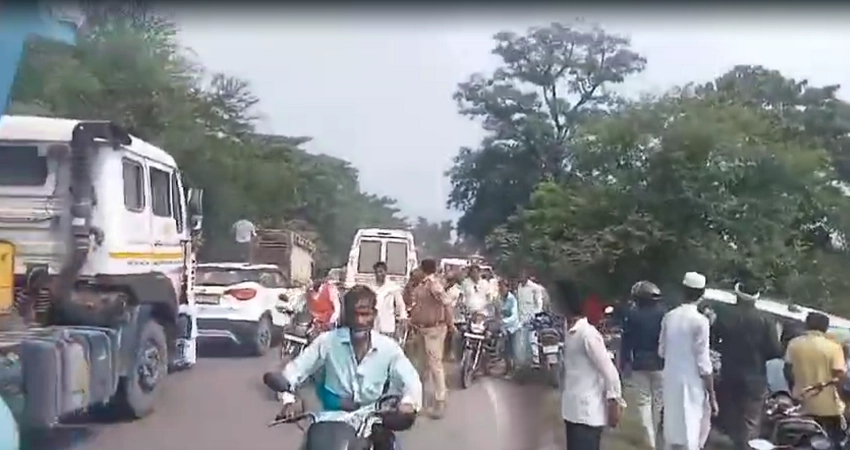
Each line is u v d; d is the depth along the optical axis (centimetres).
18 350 764
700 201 1808
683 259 1775
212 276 1769
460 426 1081
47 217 923
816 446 711
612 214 1842
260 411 1120
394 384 554
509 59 2123
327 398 551
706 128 1866
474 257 1672
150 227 1101
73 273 917
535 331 1447
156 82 1630
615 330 1063
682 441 799
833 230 1880
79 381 839
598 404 747
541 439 1011
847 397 859
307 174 2264
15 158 920
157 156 1135
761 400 910
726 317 945
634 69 2034
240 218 1928
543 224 1848
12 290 828
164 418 1055
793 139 2008
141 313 1047
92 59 1452
